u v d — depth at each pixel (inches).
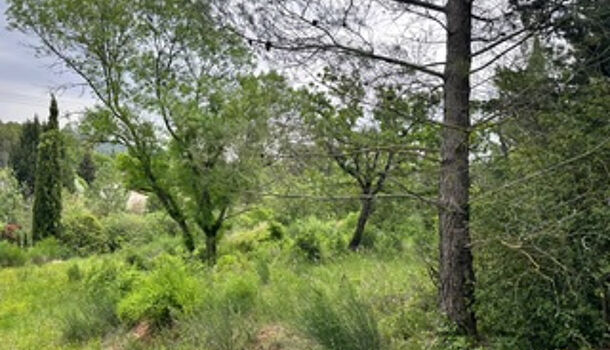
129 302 285.7
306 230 497.4
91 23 453.4
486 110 179.6
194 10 188.4
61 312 339.6
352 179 399.2
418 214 272.1
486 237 177.0
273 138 196.5
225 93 426.3
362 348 174.1
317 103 189.3
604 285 162.9
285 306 252.5
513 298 169.2
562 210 163.5
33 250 697.0
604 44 165.2
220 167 261.0
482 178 186.7
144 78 460.8
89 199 1079.0
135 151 486.3
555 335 162.7
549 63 167.3
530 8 167.3
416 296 223.8
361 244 485.4
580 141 164.4
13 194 1090.7
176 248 549.6
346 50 181.3
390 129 202.2
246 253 537.3
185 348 233.5
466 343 172.7
